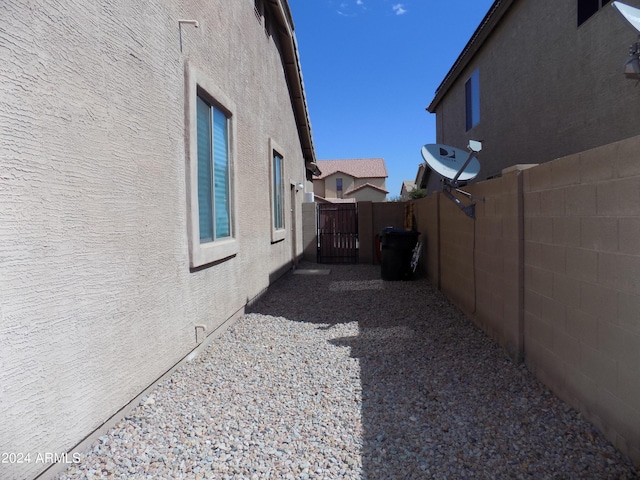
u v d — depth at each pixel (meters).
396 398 3.97
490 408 3.69
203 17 5.54
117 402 3.48
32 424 2.57
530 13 9.59
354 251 15.42
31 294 2.59
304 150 16.59
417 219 12.34
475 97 13.66
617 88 6.74
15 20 2.49
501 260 5.15
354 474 2.84
